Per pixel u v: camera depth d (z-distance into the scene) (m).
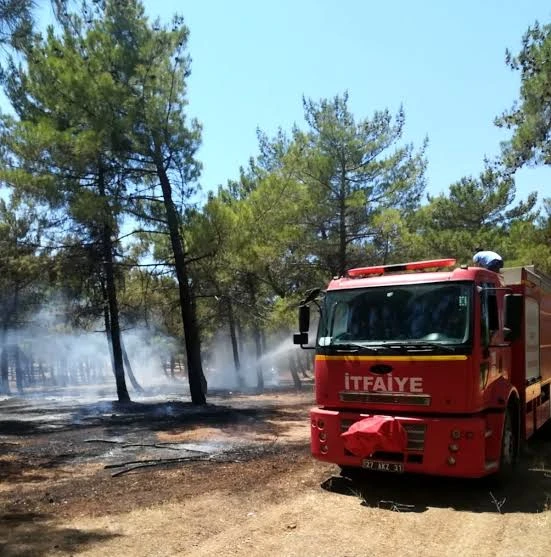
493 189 31.31
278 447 10.30
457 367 6.45
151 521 6.06
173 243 18.06
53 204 17.23
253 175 27.08
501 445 6.92
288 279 23.36
